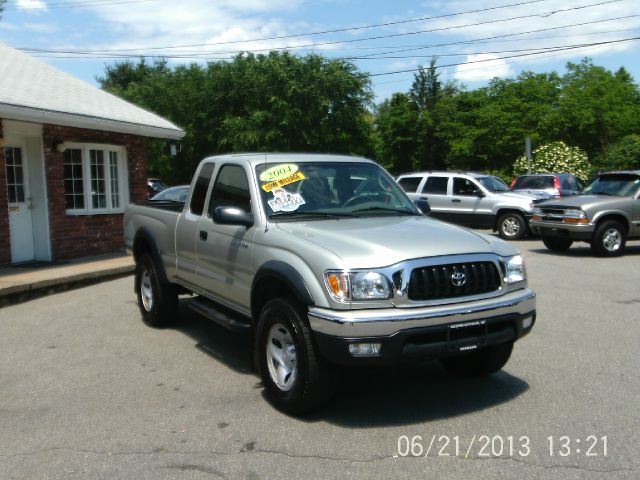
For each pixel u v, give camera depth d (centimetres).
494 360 522
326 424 450
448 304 436
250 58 4266
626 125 3722
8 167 1147
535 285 977
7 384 550
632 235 1334
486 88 4559
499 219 1717
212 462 393
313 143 4091
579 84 3959
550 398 495
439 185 1816
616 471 374
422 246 451
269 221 520
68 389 534
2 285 904
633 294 903
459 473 374
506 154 3712
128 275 1141
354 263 428
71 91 1355
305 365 444
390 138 4909
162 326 747
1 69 1298
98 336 710
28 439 434
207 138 4250
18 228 1166
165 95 4366
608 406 475
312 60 4134
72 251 1249
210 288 605
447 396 505
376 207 571
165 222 700
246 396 511
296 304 459
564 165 3019
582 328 709
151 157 4100
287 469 382
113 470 385
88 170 1295
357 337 412
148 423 457
